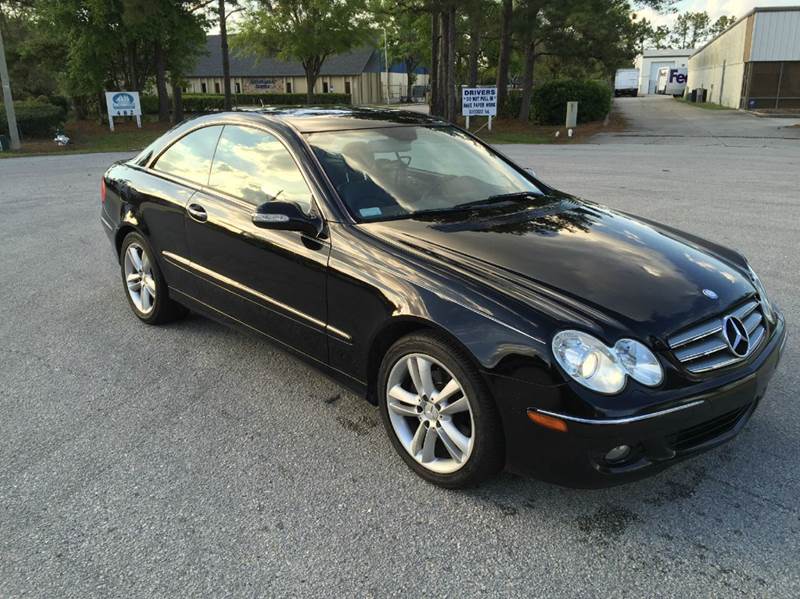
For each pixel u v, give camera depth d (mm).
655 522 2664
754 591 2289
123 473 3049
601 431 2371
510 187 3965
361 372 3146
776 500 2779
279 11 39688
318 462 3133
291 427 3459
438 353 2711
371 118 4121
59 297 5637
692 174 12656
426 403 2861
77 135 27250
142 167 4754
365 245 3088
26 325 4965
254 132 3885
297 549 2539
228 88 31594
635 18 30703
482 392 2600
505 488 2906
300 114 3988
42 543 2576
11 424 3500
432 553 2510
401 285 2848
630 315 2549
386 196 3461
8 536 2615
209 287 4070
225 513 2758
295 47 40062
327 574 2406
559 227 3312
